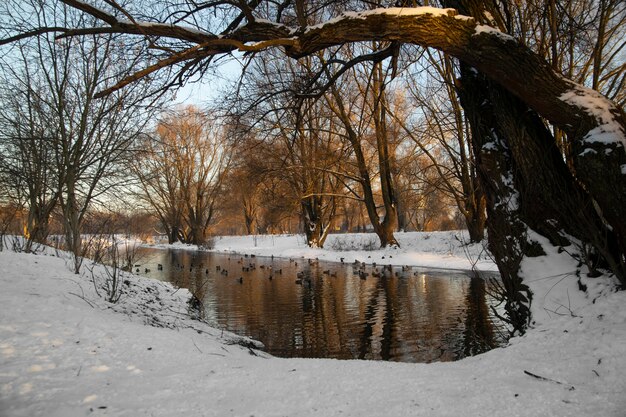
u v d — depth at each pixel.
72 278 7.93
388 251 26.59
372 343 8.21
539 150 5.62
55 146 12.25
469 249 23.00
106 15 5.46
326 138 29.62
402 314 10.78
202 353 4.70
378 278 17.94
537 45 7.96
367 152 31.64
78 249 11.02
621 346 3.63
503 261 6.01
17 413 2.66
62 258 9.96
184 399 3.09
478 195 23.03
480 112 6.50
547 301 5.19
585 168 4.80
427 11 5.29
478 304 11.59
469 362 4.27
